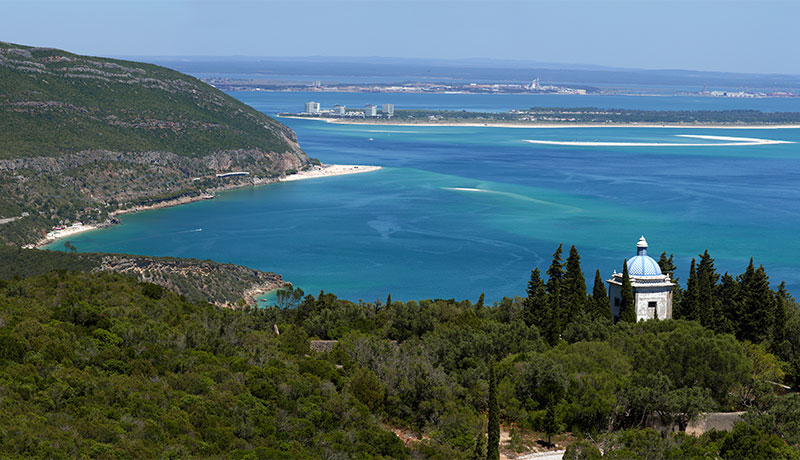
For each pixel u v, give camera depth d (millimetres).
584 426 86000
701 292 116500
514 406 87500
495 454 75875
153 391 80125
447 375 94625
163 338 99438
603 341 101625
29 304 107875
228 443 72938
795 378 97688
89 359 88375
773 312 116250
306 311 136250
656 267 115062
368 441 78000
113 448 66562
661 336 97562
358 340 107000
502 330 109000
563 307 118562
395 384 91062
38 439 65688
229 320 119812
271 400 83438
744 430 79250
